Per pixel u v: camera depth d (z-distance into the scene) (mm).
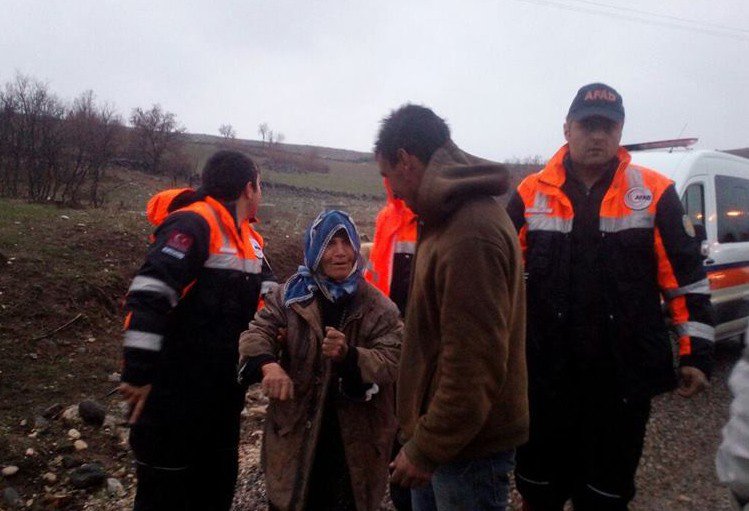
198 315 2586
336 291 2516
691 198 5648
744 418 1325
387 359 2434
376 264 3430
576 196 2752
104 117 16938
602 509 2703
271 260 9672
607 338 2646
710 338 2625
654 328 2623
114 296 6859
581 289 2686
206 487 2875
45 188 13797
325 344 2336
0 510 3445
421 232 2000
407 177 2025
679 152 5973
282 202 27547
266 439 2525
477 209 1820
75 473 3783
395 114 2062
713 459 4176
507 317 1783
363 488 2453
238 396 2816
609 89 2691
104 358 5750
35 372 5262
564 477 2900
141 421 2580
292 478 2404
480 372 1733
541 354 2771
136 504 2680
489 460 1962
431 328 1925
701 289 2627
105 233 8219
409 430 2006
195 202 2691
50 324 5965
